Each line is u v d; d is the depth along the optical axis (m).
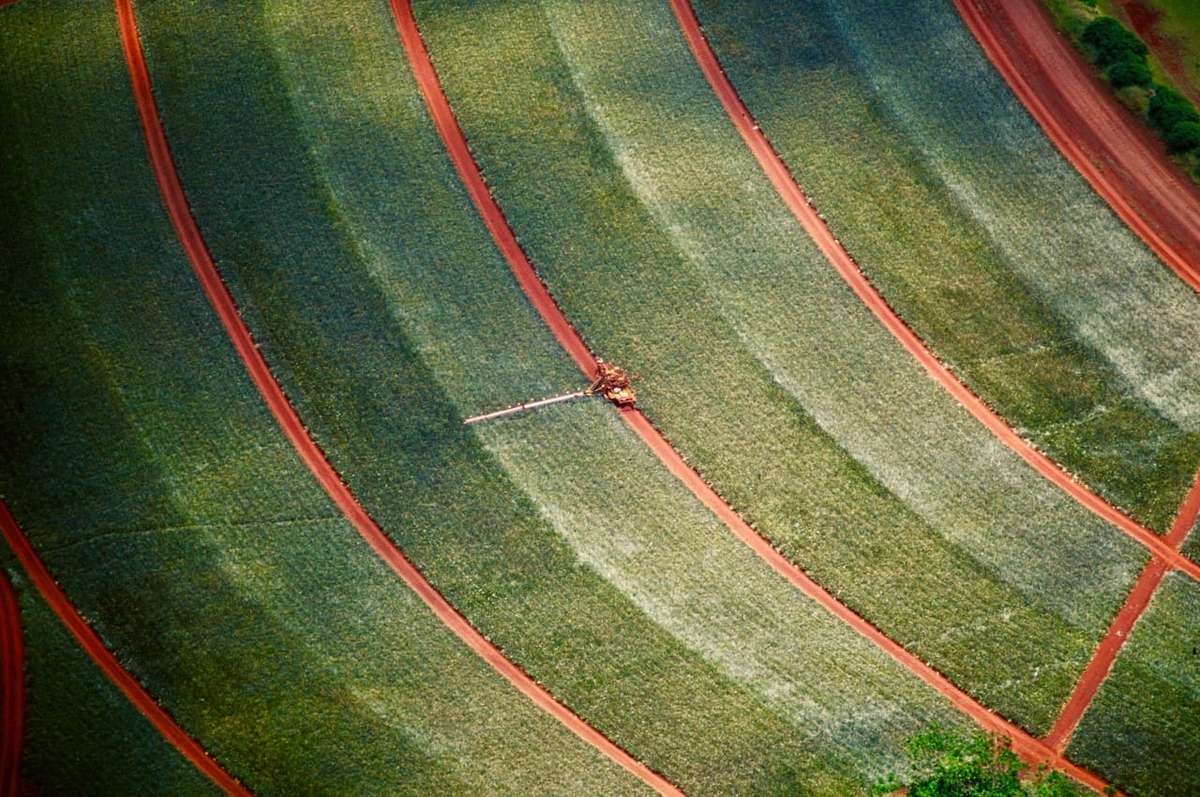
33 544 185.88
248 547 188.50
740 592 189.50
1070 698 182.62
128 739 170.88
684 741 175.88
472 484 197.00
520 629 184.25
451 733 174.50
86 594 182.00
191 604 182.00
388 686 177.75
